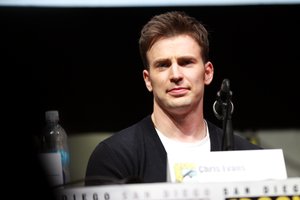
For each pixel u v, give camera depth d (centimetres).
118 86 965
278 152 388
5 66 860
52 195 219
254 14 956
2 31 902
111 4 929
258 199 322
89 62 947
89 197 321
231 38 967
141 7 930
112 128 968
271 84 993
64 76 939
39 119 500
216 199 320
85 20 930
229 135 437
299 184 324
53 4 916
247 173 376
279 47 980
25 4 905
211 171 372
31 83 916
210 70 537
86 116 959
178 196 319
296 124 992
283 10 959
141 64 961
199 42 500
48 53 925
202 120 526
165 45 491
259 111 993
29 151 223
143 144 506
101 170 496
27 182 218
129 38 946
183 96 491
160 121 518
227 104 441
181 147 512
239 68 982
